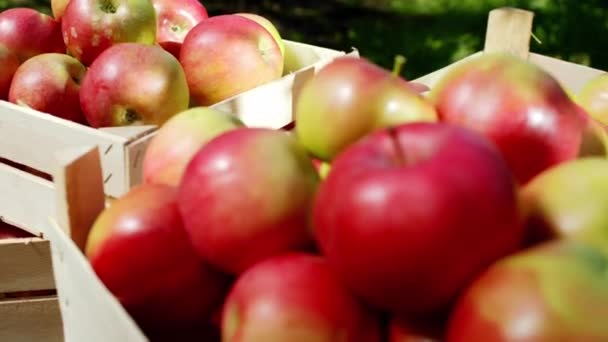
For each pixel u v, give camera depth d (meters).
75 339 0.62
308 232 0.59
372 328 0.55
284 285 0.55
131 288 0.60
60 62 0.84
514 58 0.63
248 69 0.85
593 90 0.78
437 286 0.51
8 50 0.86
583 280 0.47
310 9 2.24
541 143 0.61
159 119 0.81
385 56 2.00
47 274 0.83
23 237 0.84
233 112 0.81
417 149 0.52
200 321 0.62
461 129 0.54
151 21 0.87
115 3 0.86
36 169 0.81
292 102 0.88
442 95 0.63
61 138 0.77
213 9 2.19
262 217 0.58
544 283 0.47
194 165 0.59
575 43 1.91
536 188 0.58
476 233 0.49
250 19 0.90
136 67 0.80
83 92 0.81
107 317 0.56
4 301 0.82
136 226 0.60
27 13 0.89
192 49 0.86
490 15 0.88
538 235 0.56
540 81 0.62
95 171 0.63
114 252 0.60
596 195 0.56
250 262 0.59
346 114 0.60
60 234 0.62
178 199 0.60
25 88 0.83
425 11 2.19
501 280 0.49
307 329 0.54
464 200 0.49
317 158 0.62
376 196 0.50
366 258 0.50
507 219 0.51
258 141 0.59
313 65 0.89
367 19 2.19
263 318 0.54
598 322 0.46
